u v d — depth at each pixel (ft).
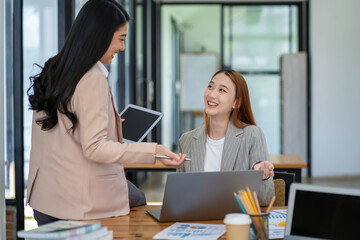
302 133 30.42
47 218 7.41
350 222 5.69
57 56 7.25
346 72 30.68
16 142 12.28
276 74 34.63
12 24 12.19
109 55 7.32
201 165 8.93
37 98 7.20
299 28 32.83
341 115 30.71
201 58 35.63
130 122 8.94
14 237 12.50
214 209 7.16
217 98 8.63
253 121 9.02
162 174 32.50
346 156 30.89
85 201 7.11
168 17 34.71
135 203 8.23
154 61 32.12
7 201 12.45
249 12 34.68
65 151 7.17
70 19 13.56
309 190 5.98
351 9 30.58
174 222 7.17
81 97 6.93
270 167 7.84
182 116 36.45
